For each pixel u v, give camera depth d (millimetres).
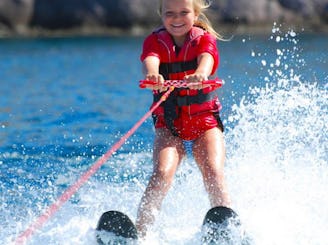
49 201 17375
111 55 47594
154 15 61094
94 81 37219
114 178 19312
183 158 15312
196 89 14625
